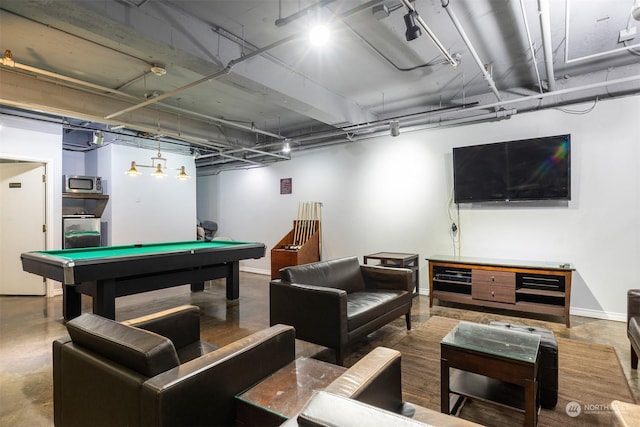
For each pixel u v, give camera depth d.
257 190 7.51
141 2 2.49
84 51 3.30
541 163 4.17
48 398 2.31
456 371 2.38
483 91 4.55
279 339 1.81
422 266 5.25
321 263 3.56
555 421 2.00
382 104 5.06
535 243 4.35
